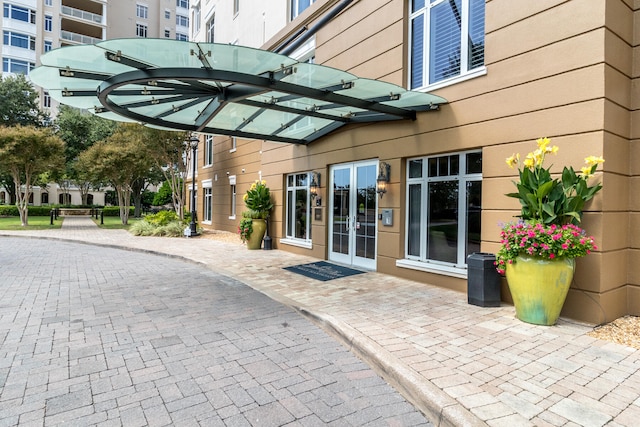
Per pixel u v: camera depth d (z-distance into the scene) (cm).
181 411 278
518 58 536
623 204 485
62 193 4594
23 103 2831
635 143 491
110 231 1805
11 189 3375
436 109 652
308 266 867
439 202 671
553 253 426
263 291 640
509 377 315
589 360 351
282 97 657
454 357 354
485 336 411
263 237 1192
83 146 2955
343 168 906
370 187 822
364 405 290
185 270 858
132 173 2133
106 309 538
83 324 471
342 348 406
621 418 257
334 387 318
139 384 319
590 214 456
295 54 1073
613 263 467
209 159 2081
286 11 1166
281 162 1148
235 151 1720
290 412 279
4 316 502
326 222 956
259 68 526
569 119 480
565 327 443
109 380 325
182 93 606
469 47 630
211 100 681
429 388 292
